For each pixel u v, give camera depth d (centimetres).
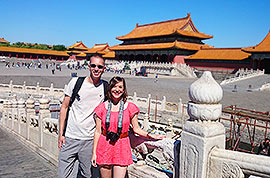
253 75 5153
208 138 320
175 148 373
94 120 424
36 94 3084
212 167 323
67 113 464
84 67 8512
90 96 441
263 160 287
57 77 4503
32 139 921
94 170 485
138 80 4966
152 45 8269
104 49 11219
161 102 2305
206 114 322
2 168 675
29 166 698
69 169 473
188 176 340
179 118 2130
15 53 10675
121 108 366
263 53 5694
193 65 7306
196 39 8194
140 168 450
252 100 2786
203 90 321
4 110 1341
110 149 371
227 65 6469
